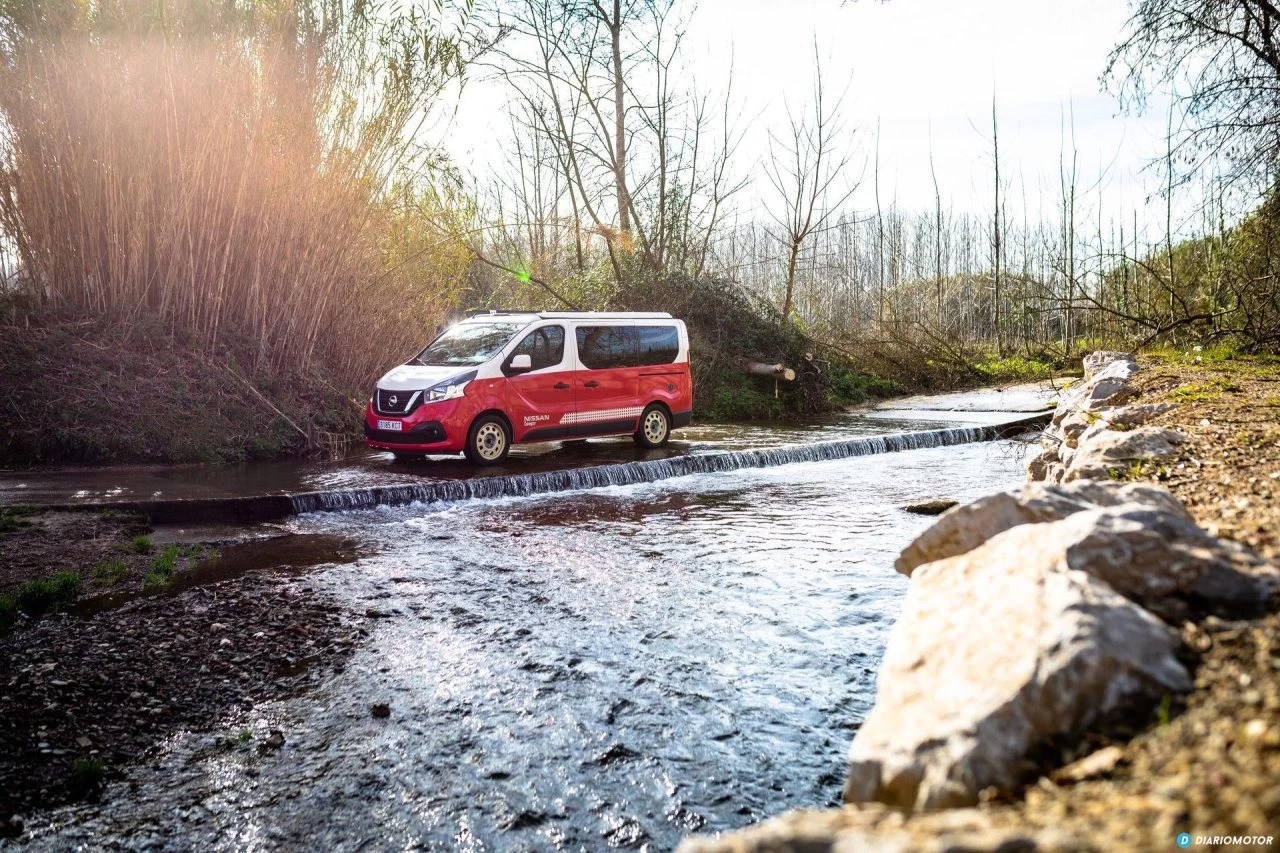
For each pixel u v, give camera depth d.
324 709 4.52
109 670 4.99
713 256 24.53
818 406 21.06
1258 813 1.54
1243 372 10.90
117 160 12.77
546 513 9.55
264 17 13.02
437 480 10.63
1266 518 3.50
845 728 4.27
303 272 14.29
